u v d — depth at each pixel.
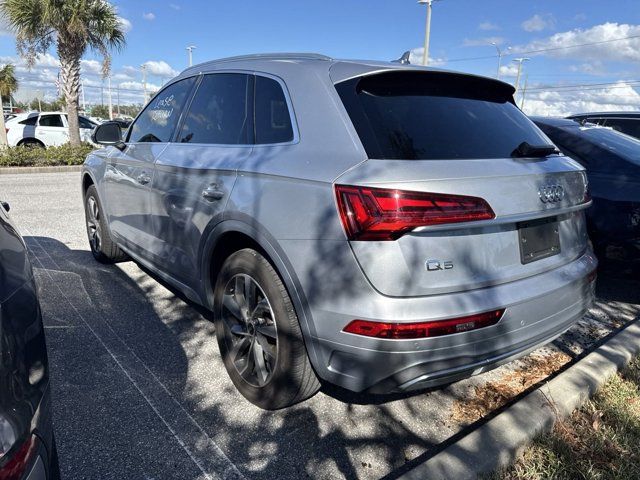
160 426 2.57
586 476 2.23
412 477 2.11
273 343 2.62
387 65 2.60
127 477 2.21
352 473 2.32
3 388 1.36
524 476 2.23
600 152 4.34
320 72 2.61
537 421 2.46
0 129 14.38
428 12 22.05
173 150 3.43
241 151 2.81
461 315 2.08
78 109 15.98
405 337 2.02
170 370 3.11
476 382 3.11
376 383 2.16
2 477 1.26
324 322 2.20
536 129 2.98
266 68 2.94
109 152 4.50
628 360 3.17
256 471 2.30
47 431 1.50
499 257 2.28
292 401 2.59
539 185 2.43
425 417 2.75
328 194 2.17
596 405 2.74
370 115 2.33
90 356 3.23
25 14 14.28
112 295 4.26
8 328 1.48
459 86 2.79
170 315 3.89
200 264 3.05
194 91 3.53
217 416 2.68
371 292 2.05
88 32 15.14
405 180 2.04
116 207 4.30
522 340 2.37
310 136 2.44
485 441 2.32
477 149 2.41
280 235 2.35
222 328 2.93
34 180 11.46
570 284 2.57
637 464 2.32
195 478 2.23
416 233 2.03
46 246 5.68
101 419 2.60
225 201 2.72
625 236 3.94
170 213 3.33
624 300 4.55
